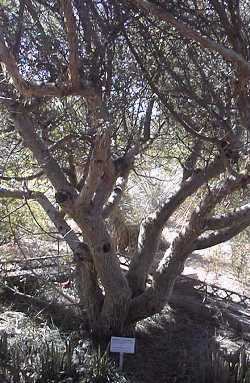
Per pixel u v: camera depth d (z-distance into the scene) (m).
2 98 4.19
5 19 3.86
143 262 5.86
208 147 5.00
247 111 3.28
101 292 5.74
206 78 3.55
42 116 4.72
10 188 5.43
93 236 5.19
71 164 5.67
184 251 5.50
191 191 5.57
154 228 5.85
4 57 2.93
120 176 5.79
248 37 3.26
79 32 3.73
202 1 3.37
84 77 3.68
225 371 5.07
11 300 6.45
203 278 9.33
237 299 8.31
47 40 3.79
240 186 4.87
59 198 4.94
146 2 2.70
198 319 6.71
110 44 3.69
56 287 6.59
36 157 4.71
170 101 3.93
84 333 5.71
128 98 4.04
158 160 6.64
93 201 5.06
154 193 9.20
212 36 3.32
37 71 3.99
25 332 5.66
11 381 4.66
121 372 5.05
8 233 7.02
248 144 3.66
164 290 5.57
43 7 4.17
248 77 3.08
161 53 3.65
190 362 5.51
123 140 5.17
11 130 5.26
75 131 4.73
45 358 4.91
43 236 7.95
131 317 5.65
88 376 4.88
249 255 9.73
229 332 6.50
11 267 7.18
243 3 3.78
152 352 5.70
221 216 5.28
